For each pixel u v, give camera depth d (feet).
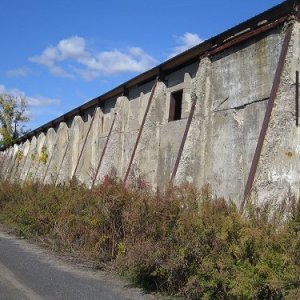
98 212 38.32
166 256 28.30
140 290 29.40
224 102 43.39
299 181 33.58
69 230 44.01
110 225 37.29
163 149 54.70
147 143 58.03
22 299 25.21
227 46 43.78
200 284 25.35
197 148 45.44
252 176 33.99
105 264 36.60
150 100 59.11
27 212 54.19
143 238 30.35
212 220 26.55
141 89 66.23
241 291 22.48
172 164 52.01
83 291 28.04
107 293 27.99
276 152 33.45
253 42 40.68
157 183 54.34
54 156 100.22
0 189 74.43
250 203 27.40
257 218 25.73
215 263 25.08
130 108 69.00
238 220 25.40
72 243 42.80
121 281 31.96
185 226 27.55
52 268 35.42
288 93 34.47
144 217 31.35
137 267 29.22
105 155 68.85
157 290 29.19
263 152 33.99
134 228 32.12
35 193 61.87
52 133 110.63
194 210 28.89
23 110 210.59
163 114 57.41
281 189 32.83
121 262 32.12
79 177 79.66
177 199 30.32
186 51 51.21
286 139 33.76
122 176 65.77
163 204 30.50
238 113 41.24
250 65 40.60
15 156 140.77
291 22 36.11
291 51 35.24
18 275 31.48
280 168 33.35
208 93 46.14
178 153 47.24
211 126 44.75
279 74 35.27
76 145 90.68
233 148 40.93
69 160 89.71
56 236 46.85
